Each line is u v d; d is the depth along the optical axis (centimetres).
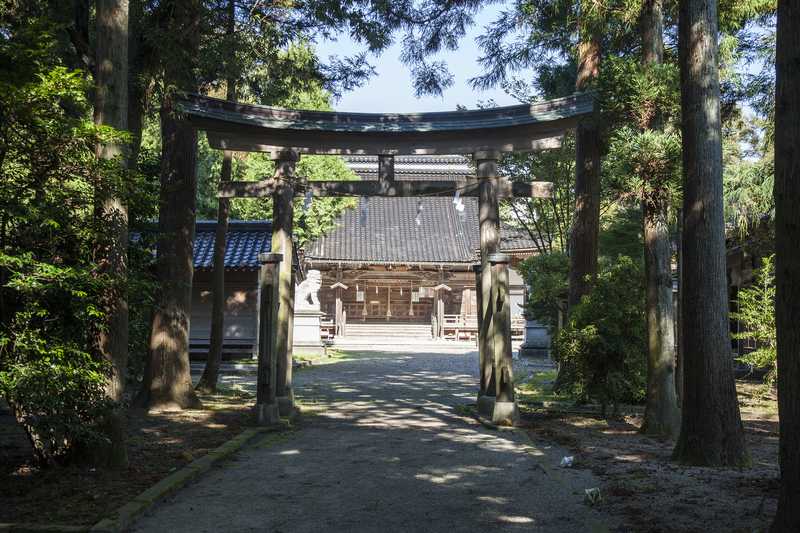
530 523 575
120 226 713
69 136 616
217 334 1598
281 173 1259
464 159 4822
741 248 2067
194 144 1327
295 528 561
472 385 1930
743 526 557
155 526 562
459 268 4725
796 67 468
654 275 1065
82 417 684
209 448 892
